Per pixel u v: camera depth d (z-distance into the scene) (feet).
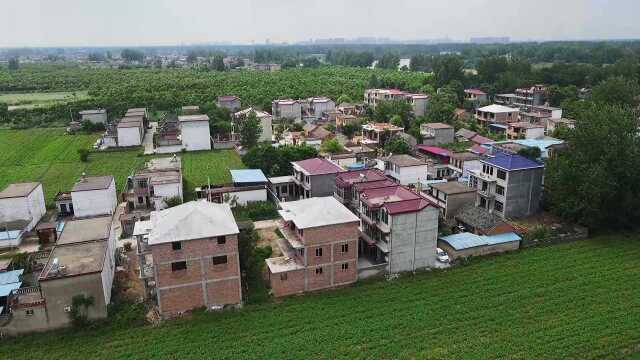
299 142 404.98
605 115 241.55
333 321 165.17
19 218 243.60
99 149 407.03
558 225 246.27
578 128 245.86
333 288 188.24
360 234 211.20
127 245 222.28
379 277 195.11
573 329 159.63
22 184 262.26
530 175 255.09
